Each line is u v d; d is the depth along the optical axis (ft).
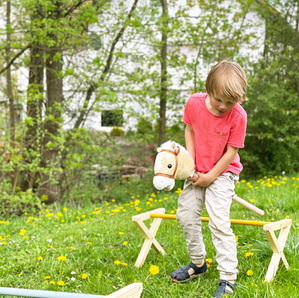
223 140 9.68
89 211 21.54
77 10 31.50
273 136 40.68
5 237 16.52
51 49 28.89
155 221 12.23
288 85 42.19
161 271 11.07
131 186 37.63
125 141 42.27
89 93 33.01
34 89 29.09
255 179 40.47
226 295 8.96
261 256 11.63
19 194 30.50
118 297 5.70
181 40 37.88
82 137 30.22
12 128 29.63
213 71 8.98
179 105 40.68
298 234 12.39
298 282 9.71
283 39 42.37
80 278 11.16
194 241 10.30
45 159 31.94
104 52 29.99
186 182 10.34
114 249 13.34
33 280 11.31
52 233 17.07
